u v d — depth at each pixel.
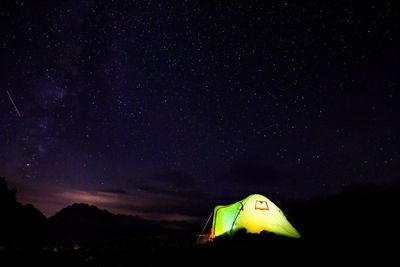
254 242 9.88
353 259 7.44
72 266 8.07
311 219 14.54
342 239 9.92
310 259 7.57
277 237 10.27
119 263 8.27
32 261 8.74
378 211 14.76
